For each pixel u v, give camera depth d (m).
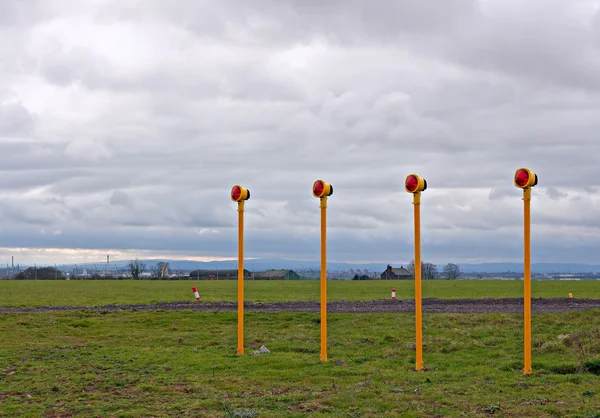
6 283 78.88
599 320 20.48
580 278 108.50
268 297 42.00
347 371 14.41
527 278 13.56
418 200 14.56
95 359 16.56
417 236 14.62
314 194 16.09
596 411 10.47
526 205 13.40
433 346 17.55
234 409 11.08
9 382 13.78
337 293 49.25
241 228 17.58
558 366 14.27
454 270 112.94
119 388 13.12
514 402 11.25
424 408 10.90
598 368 13.93
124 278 105.50
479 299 32.41
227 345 18.86
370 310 26.59
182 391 12.74
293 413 10.72
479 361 15.54
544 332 19.31
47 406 11.63
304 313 25.00
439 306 28.25
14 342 20.08
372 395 11.88
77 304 34.88
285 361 15.70
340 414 10.61
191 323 23.78
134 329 22.83
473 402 11.27
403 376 13.78
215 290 55.97
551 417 10.29
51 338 21.00
